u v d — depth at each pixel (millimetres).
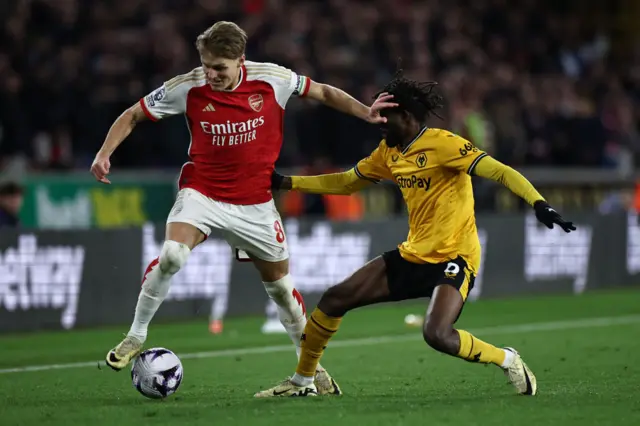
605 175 58812
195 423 19234
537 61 74938
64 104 53250
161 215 51312
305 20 63344
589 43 80438
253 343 35781
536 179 57031
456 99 62281
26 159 51469
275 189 23422
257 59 58000
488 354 21750
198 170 22828
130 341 22250
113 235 41000
